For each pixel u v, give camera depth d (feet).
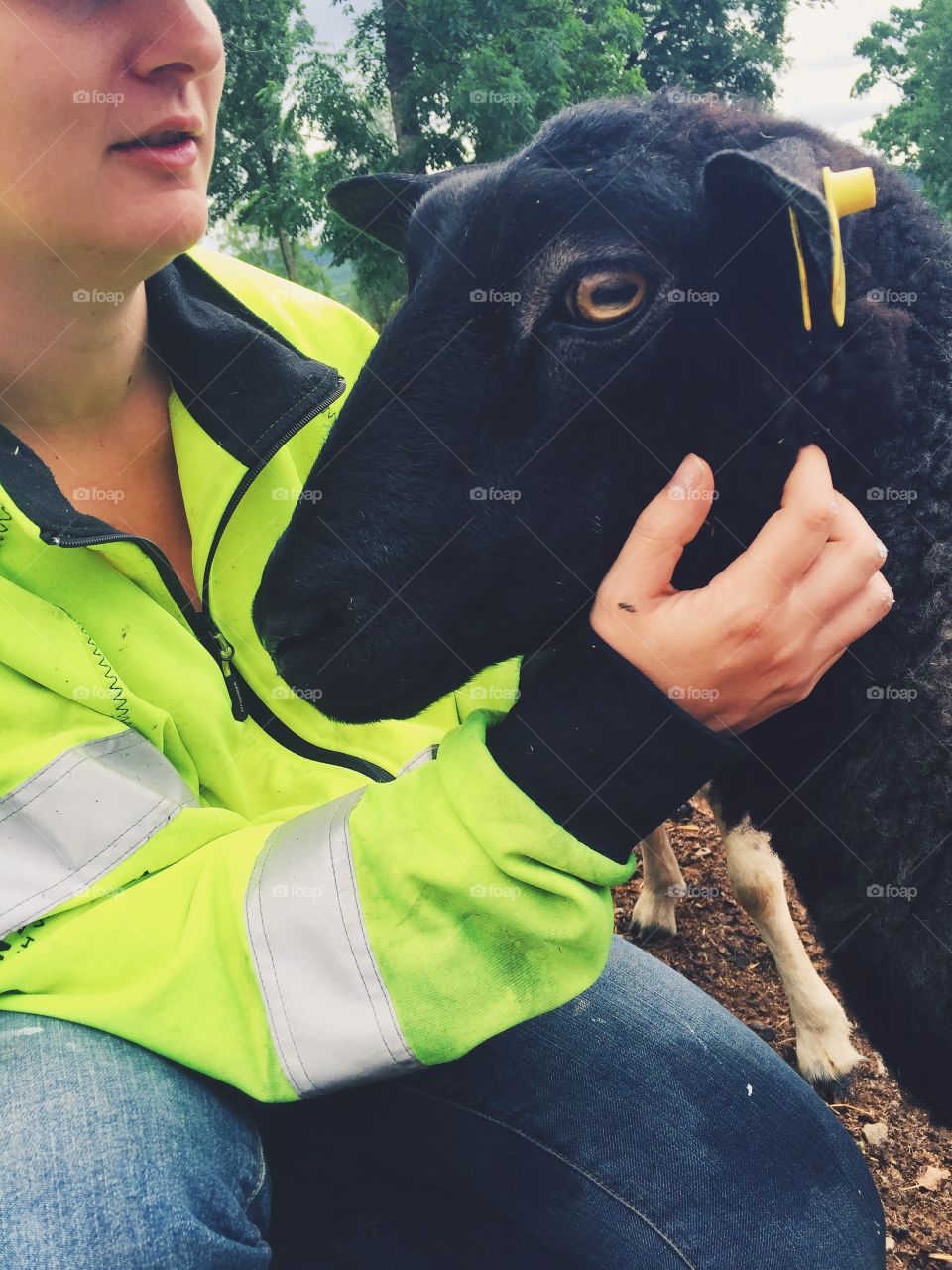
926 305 1.75
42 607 1.51
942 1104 1.97
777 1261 1.65
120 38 1.37
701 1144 1.74
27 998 1.44
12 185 1.40
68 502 1.54
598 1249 1.73
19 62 1.32
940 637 1.70
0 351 1.60
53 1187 1.23
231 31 12.82
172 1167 1.30
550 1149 1.75
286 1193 1.88
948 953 1.78
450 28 12.90
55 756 1.44
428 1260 1.87
